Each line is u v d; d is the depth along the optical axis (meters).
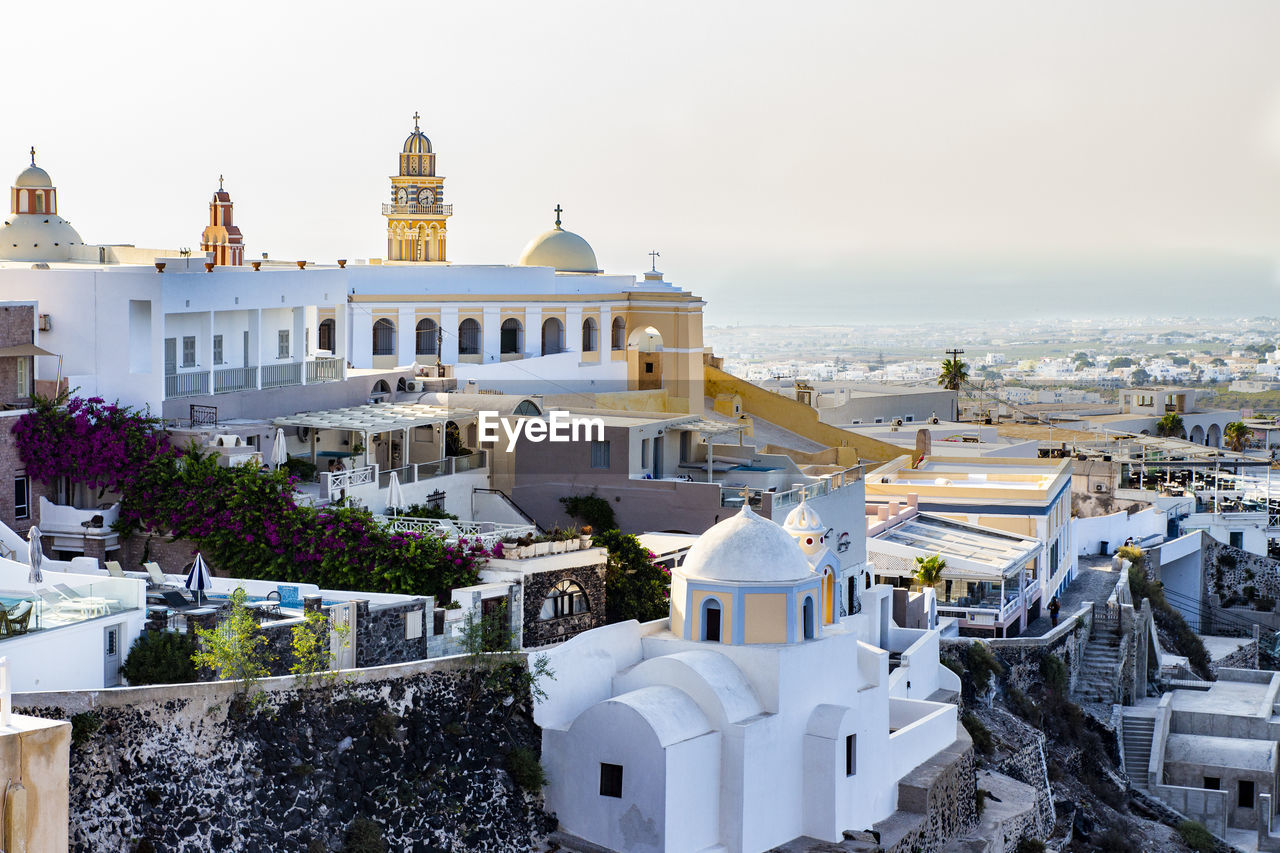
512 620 54.66
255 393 69.19
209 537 58.34
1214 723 88.06
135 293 64.06
